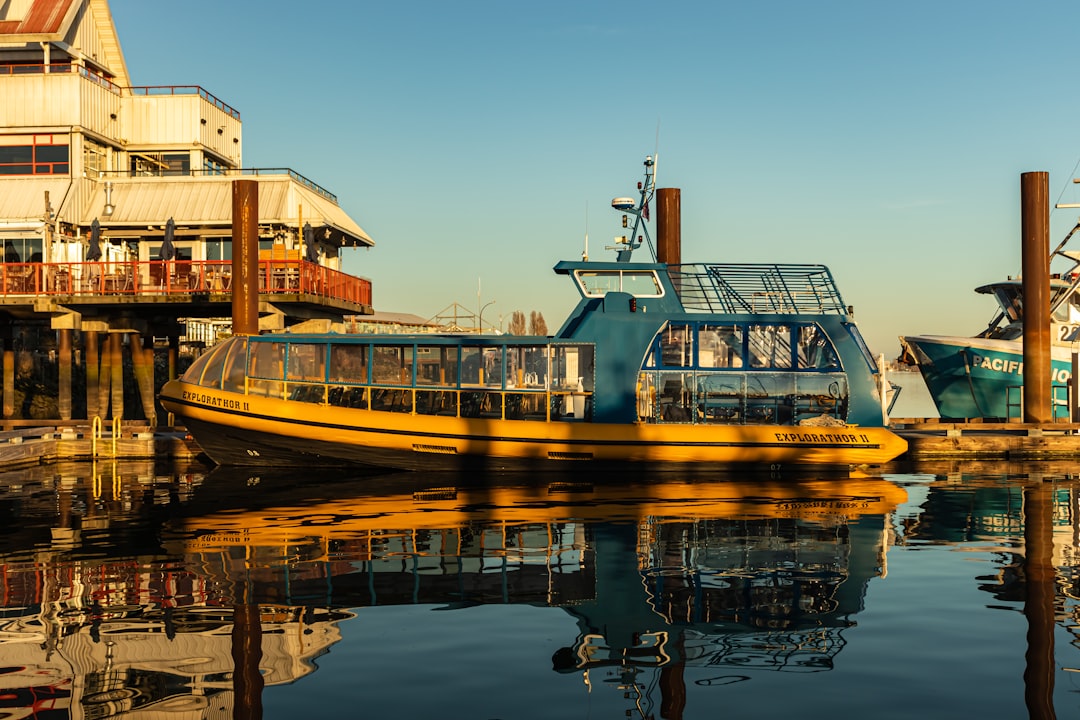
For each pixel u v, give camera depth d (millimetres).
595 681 6770
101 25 43312
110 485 18438
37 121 37125
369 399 20719
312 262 30078
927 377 30219
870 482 19078
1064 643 7645
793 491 17547
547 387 20359
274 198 36500
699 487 18141
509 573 10250
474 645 7605
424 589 9508
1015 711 6191
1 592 9352
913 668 7043
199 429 20891
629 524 13578
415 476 19828
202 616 8461
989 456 23750
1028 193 24422
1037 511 14977
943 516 14383
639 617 8438
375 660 7230
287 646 7582
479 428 20000
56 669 7000
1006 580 9914
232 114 45938
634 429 19938
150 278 31828
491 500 16266
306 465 21062
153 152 41250
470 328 51594
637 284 20875
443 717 6086
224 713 6133
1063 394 29203
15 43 38281
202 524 13594
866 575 10172
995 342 28672
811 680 6797
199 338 43656
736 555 11258
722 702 6367
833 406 20469
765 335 20578
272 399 20594
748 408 20359
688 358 20484
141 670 6980
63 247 35000
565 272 20922
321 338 20922
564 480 19281
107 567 10555
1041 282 24453
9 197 35750
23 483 18750
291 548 11688
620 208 22641
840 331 20594
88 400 29500
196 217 35594
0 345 35250
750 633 7957
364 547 11750
